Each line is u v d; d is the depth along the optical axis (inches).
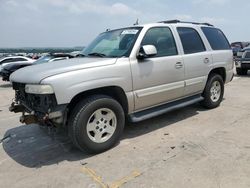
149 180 116.7
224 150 143.1
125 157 141.4
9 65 514.3
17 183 120.9
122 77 152.9
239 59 468.4
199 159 133.9
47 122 134.7
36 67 151.1
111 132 152.1
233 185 109.3
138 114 170.7
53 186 116.8
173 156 139.1
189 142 157.5
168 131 178.9
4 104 307.1
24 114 153.7
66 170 131.0
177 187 110.0
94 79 140.5
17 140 178.4
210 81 221.8
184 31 202.5
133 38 166.4
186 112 222.7
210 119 201.5
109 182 117.3
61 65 145.2
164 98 182.1
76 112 138.0
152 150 148.6
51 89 127.5
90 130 143.6
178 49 190.4
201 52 211.3
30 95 142.6
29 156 151.1
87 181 119.3
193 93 209.3
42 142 171.8
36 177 125.6
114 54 164.7
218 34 240.2
